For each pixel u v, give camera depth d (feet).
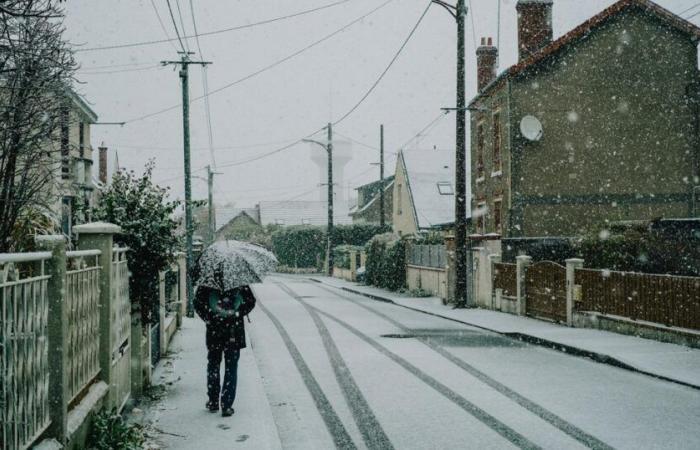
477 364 37.73
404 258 106.52
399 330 54.90
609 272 49.19
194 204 32.83
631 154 84.43
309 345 46.19
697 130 84.79
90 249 21.50
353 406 27.71
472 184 104.73
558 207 84.33
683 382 31.37
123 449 19.17
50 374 15.94
